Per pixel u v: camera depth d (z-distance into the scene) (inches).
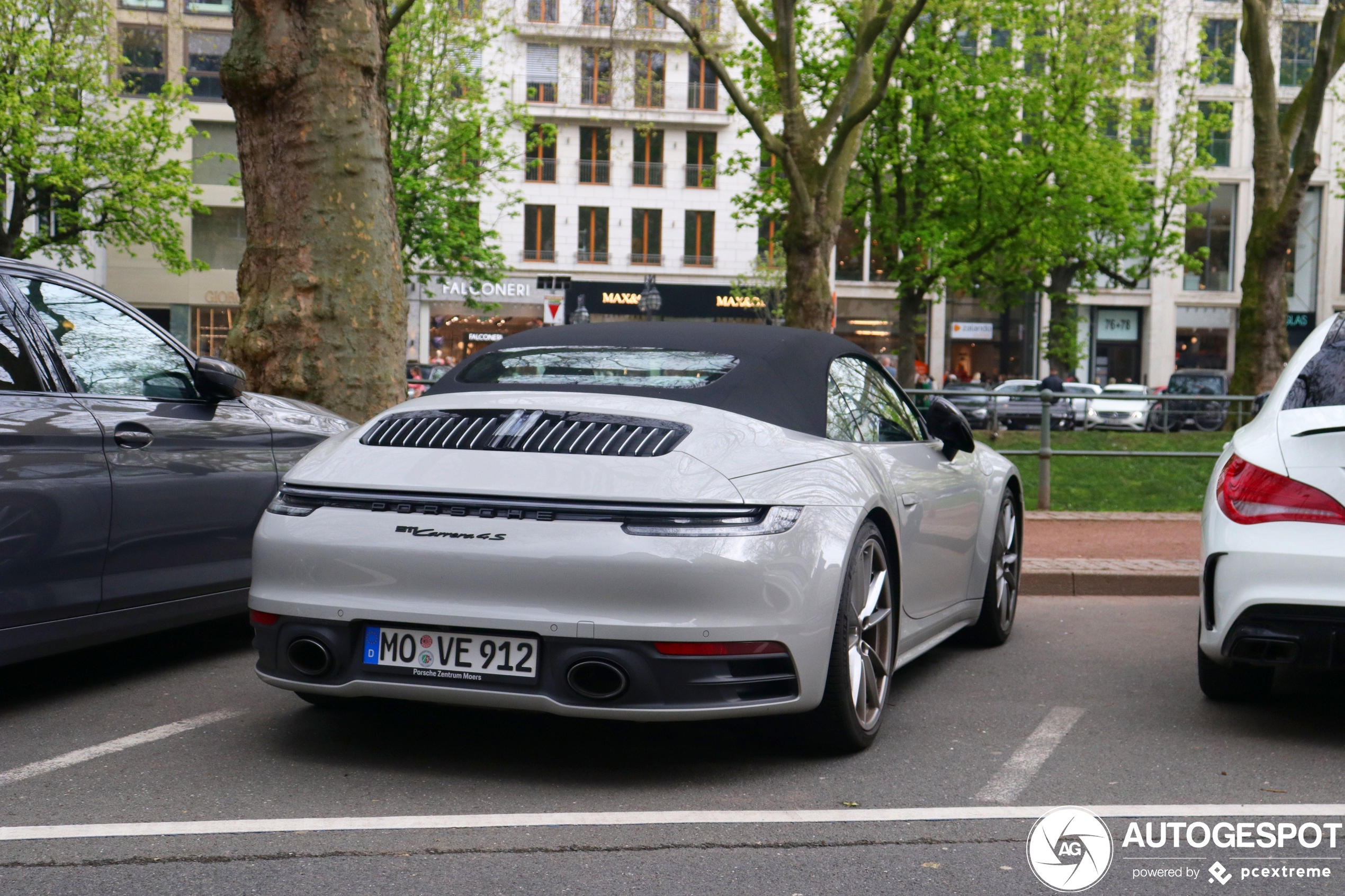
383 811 127.8
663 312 1868.8
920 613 183.9
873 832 122.6
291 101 322.3
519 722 167.3
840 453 153.9
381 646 136.3
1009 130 1077.1
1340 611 148.9
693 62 1855.3
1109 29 1064.8
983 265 1170.6
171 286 1643.7
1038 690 195.3
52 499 165.3
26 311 171.9
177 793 133.6
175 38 1606.8
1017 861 115.0
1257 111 812.0
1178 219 1448.1
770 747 156.5
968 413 500.7
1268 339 804.0
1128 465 517.0
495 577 131.0
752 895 105.0
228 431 199.9
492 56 1720.0
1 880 106.2
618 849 116.6
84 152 1113.4
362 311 325.4
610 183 1857.8
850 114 692.7
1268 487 156.6
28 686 189.3
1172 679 204.5
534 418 143.9
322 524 139.2
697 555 129.0
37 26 1087.0
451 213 1263.5
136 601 181.0
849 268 1921.8
